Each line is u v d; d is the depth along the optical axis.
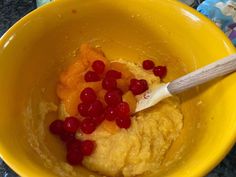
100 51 0.28
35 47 0.25
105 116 0.25
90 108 0.25
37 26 0.24
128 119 0.25
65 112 0.26
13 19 0.33
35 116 0.24
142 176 0.23
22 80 0.24
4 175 0.24
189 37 0.25
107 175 0.23
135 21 0.27
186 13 0.24
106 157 0.23
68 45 0.27
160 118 0.25
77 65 0.27
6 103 0.22
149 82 0.27
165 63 0.28
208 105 0.23
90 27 0.27
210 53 0.24
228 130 0.19
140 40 0.28
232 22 0.28
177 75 0.27
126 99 0.25
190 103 0.25
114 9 0.26
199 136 0.22
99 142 0.24
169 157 0.23
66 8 0.25
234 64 0.20
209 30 0.23
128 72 0.28
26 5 0.34
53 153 0.24
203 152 0.19
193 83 0.22
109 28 0.27
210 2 0.29
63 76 0.27
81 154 0.24
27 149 0.21
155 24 0.26
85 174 0.23
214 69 0.21
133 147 0.23
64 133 0.25
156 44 0.27
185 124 0.25
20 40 0.23
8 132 0.20
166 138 0.25
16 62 0.23
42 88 0.26
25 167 0.18
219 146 0.19
